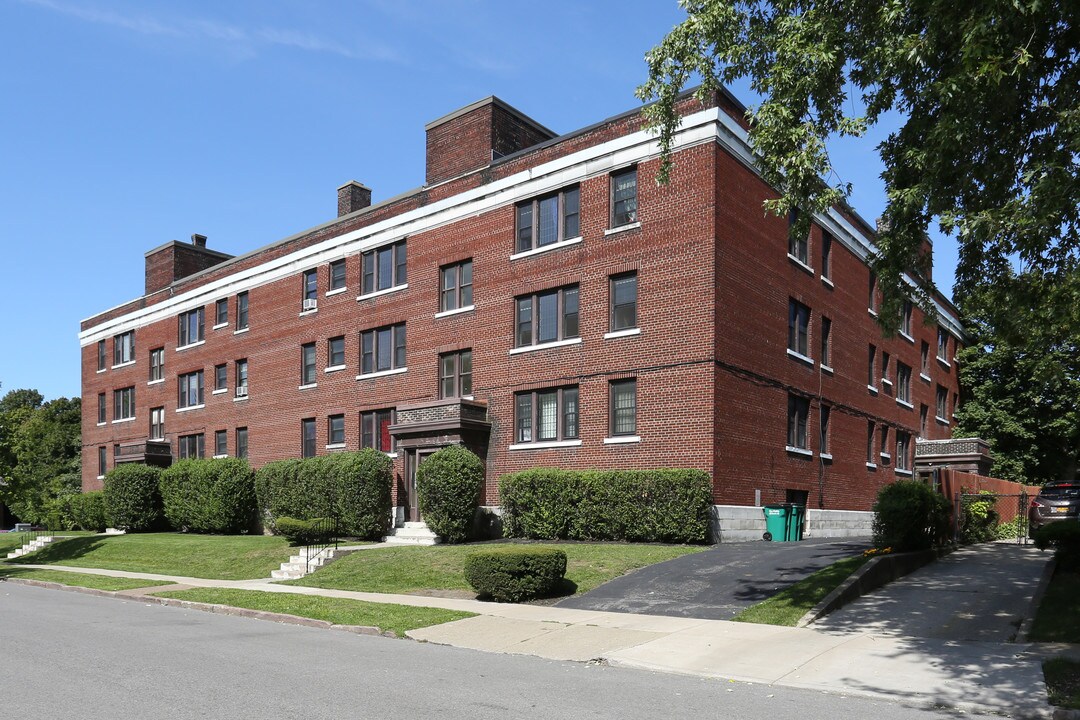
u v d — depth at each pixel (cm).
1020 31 1196
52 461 7150
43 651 1230
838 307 3106
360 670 1085
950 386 4459
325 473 3088
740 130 2498
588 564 1945
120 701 905
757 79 1520
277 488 3344
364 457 2945
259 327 3812
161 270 4622
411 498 2967
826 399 2950
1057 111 1223
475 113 3086
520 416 2755
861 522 3155
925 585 1655
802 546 2089
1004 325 1354
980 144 1298
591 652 1214
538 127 3244
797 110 1417
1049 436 4297
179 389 4294
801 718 863
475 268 2934
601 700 930
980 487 2561
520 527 2600
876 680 1027
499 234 2867
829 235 3098
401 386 3136
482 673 1077
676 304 2400
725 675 1068
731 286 2417
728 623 1402
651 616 1491
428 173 3247
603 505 2383
